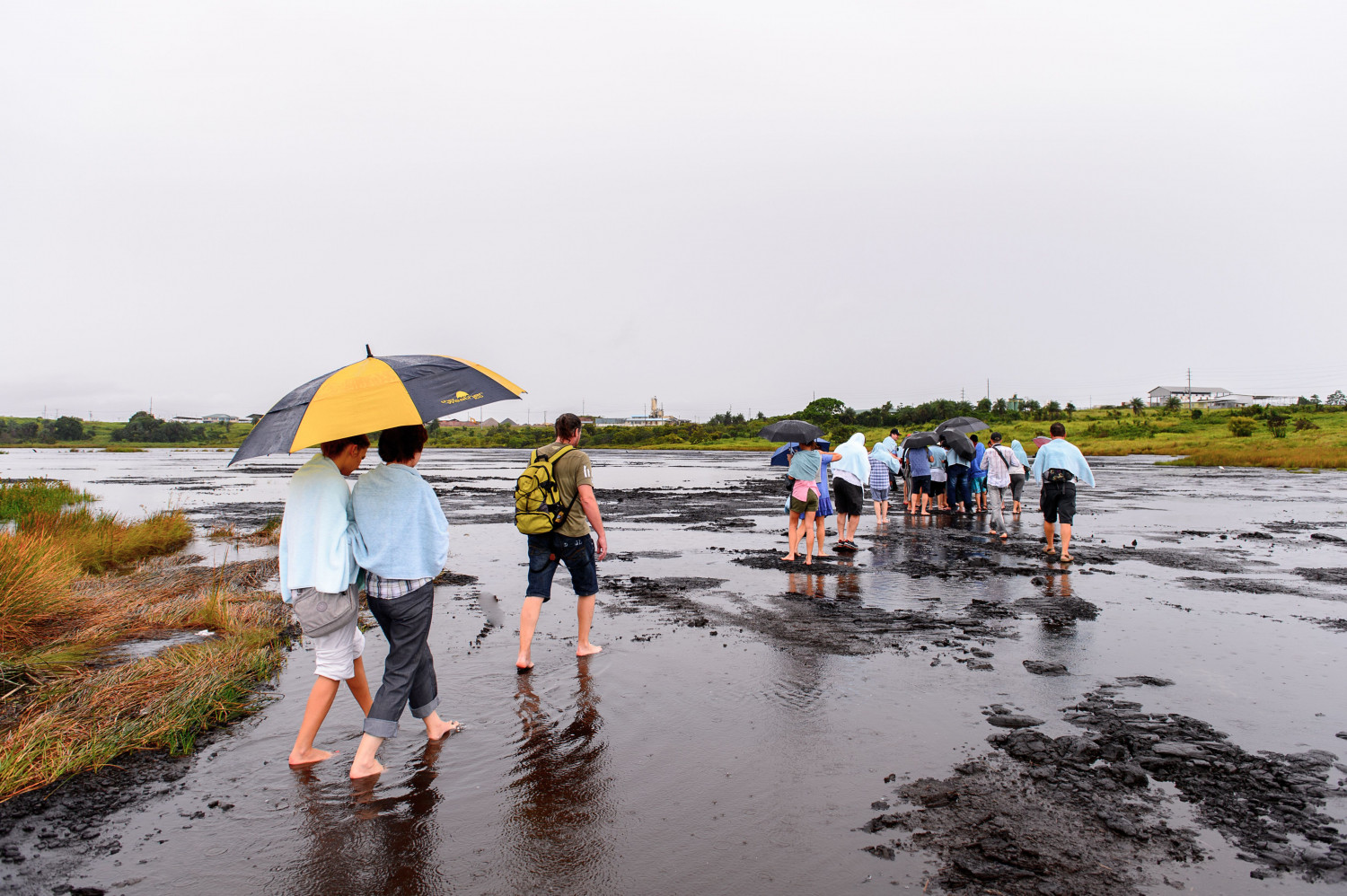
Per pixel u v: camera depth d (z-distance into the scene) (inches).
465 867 122.6
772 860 124.6
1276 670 227.1
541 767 160.2
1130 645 253.6
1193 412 2893.7
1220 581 363.9
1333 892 114.7
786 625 280.4
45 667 219.8
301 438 130.0
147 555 470.3
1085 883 117.3
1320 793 148.2
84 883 118.2
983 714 191.2
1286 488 970.1
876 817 139.1
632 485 1119.0
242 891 116.6
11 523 564.7
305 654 246.4
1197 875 119.6
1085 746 168.2
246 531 576.1
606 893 115.3
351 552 155.1
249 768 161.2
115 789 151.3
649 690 207.8
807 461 410.0
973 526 583.8
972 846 129.0
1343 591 341.4
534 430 5123.0
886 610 305.0
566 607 312.0
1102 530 562.6
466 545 498.3
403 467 161.0
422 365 155.2
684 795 147.9
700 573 389.4
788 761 162.9
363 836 132.6
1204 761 162.1
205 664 219.3
